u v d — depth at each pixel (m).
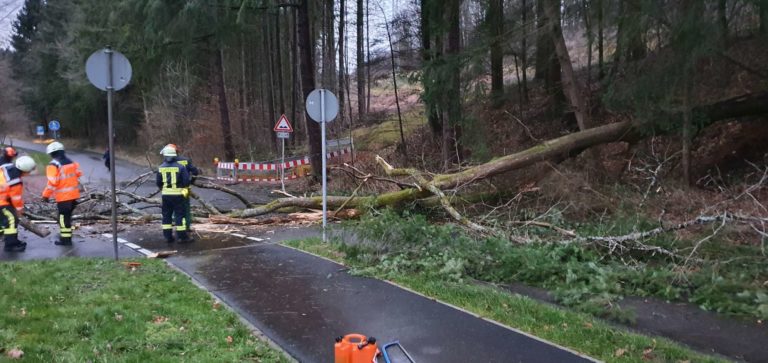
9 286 5.70
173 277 6.57
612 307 5.45
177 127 32.62
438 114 15.07
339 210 11.05
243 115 31.81
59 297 5.45
